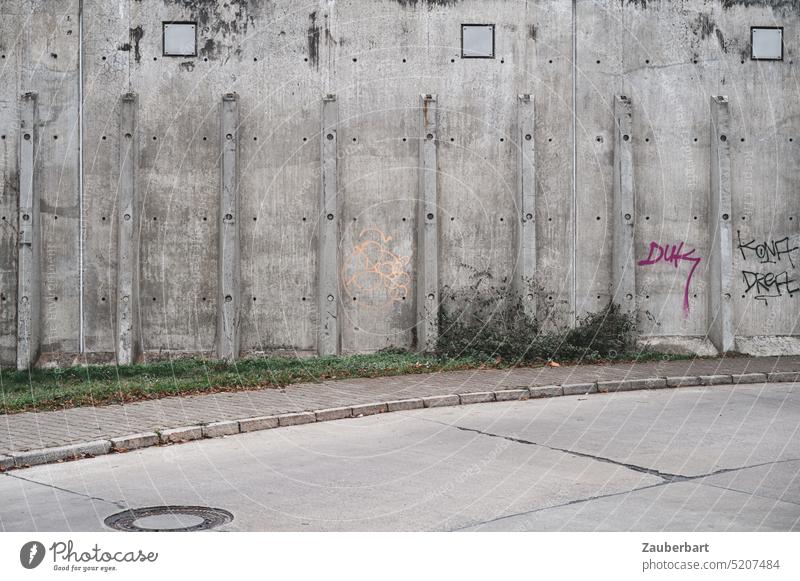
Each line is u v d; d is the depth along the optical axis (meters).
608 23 18.66
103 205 17.39
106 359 17.19
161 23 17.64
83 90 17.45
